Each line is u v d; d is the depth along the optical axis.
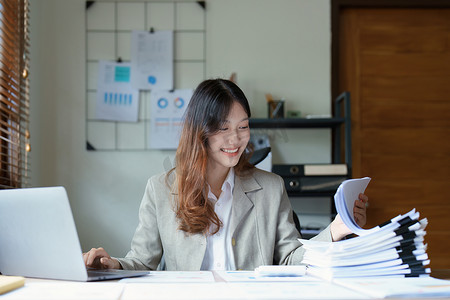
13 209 1.08
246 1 3.37
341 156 3.39
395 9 3.46
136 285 0.99
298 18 3.38
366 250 1.08
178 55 3.34
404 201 3.40
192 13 3.35
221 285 0.99
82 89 3.30
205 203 1.48
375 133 3.43
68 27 3.31
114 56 3.32
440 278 1.16
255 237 1.53
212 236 1.51
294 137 3.35
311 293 0.88
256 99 3.34
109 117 3.29
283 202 1.61
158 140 3.29
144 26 3.34
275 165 2.90
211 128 1.45
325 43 3.37
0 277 1.00
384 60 3.46
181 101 3.31
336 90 3.36
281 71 3.35
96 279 1.06
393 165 3.42
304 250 1.46
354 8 3.46
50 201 1.02
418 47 3.46
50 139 3.27
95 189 3.27
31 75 3.15
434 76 3.46
